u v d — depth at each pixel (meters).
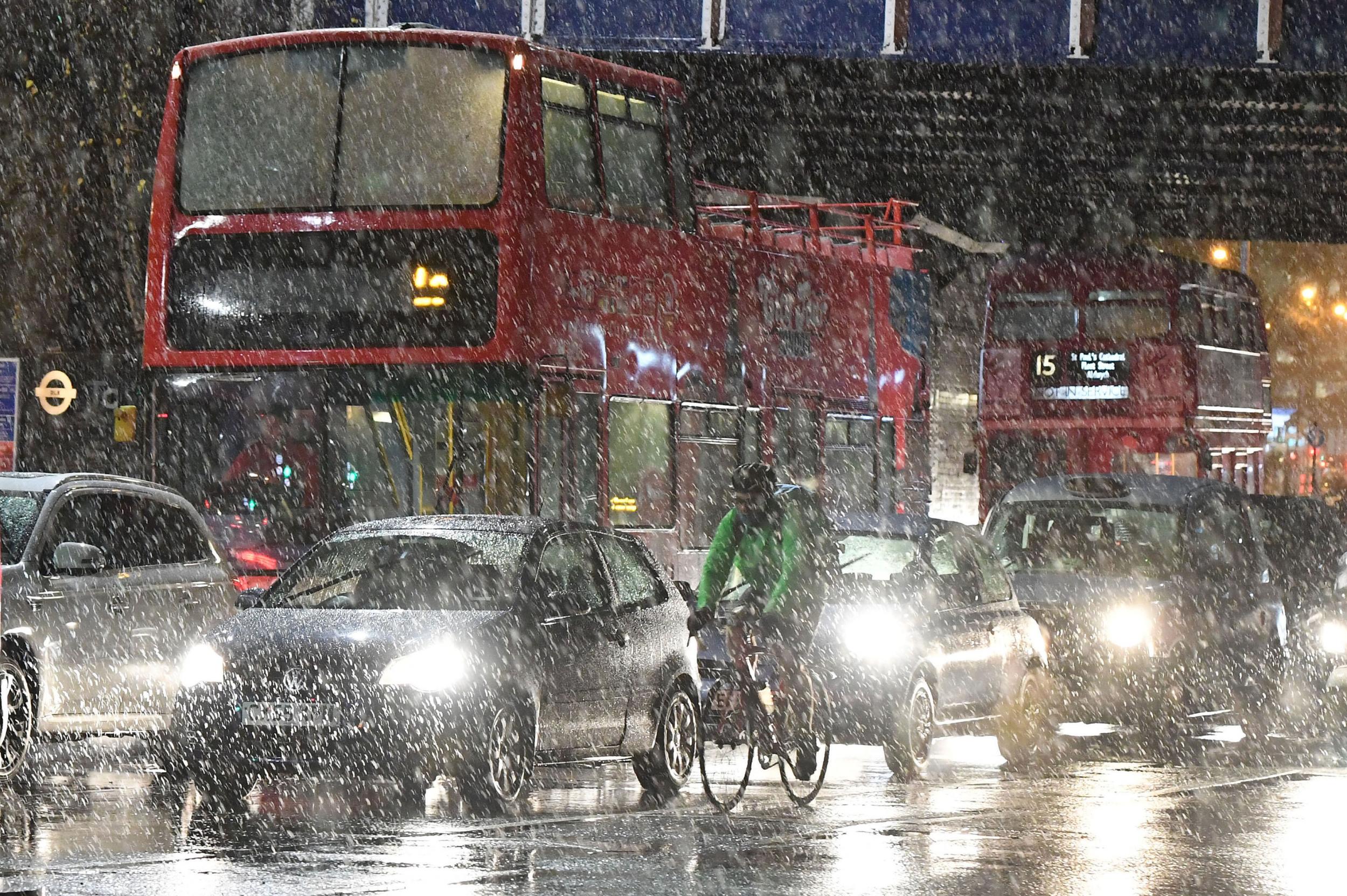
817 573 39.09
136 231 92.56
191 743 37.66
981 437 93.75
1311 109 103.56
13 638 41.62
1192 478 62.41
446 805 40.00
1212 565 59.72
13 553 42.91
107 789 42.00
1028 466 92.81
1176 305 91.00
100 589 44.16
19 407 71.31
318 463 58.00
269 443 58.44
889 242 82.81
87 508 46.25
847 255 76.75
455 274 57.72
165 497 47.59
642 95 64.81
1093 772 49.94
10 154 91.94
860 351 77.00
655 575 44.56
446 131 58.72
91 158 92.44
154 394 59.34
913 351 81.25
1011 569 60.44
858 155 120.62
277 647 37.75
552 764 41.09
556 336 58.81
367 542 42.44
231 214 59.44
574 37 83.31
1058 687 56.72
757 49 82.81
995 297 94.19
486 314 57.47
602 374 60.94
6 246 91.50
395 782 42.31
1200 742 60.88
